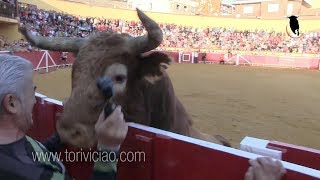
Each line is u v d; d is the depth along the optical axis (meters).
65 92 10.27
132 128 1.90
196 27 36.31
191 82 14.73
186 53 29.91
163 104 2.35
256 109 9.02
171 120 2.46
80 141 1.74
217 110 8.69
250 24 35.66
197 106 9.15
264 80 16.66
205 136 3.19
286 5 39.03
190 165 1.66
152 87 2.25
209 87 13.23
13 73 1.15
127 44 1.99
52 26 25.80
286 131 6.89
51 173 1.21
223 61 29.70
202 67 24.31
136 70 2.07
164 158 1.77
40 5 28.64
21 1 26.41
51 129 2.65
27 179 1.13
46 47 2.29
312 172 1.29
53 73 15.67
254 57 28.66
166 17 36.12
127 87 2.03
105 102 1.75
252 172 1.36
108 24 32.12
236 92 12.08
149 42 1.96
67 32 26.75
